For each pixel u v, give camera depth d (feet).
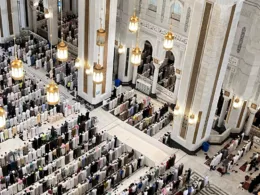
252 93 86.48
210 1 70.90
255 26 79.10
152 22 92.68
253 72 83.51
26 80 98.99
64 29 120.06
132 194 74.74
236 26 76.59
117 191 77.05
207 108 82.23
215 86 81.10
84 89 95.96
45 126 89.71
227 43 76.79
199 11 73.05
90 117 92.79
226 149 85.10
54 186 75.20
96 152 82.07
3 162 78.69
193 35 75.61
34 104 92.27
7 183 75.25
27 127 88.33
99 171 77.82
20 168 76.89
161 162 82.28
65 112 92.38
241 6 74.54
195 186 77.00
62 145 81.87
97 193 75.46
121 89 101.91
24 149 81.10
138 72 106.63
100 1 83.71
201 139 86.84
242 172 84.12
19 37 118.11
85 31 88.48
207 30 73.36
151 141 87.61
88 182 75.72
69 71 104.22
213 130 93.97
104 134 87.86
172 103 98.22
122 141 86.28
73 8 128.26
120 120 93.35
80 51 91.97
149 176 77.56
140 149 84.79
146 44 113.29
